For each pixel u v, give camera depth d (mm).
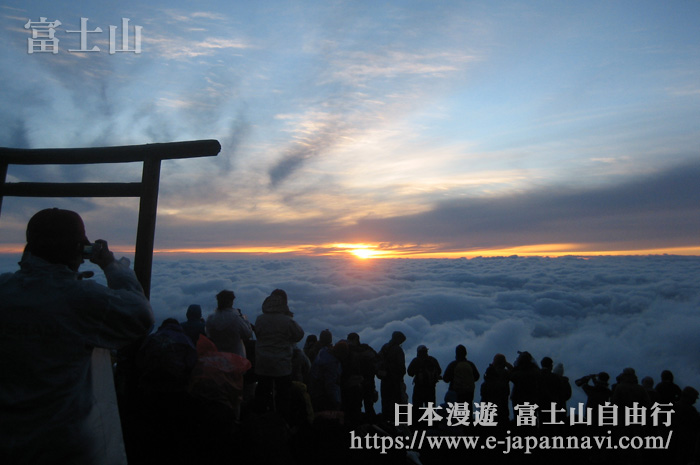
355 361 6207
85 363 1497
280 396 4766
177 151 3207
